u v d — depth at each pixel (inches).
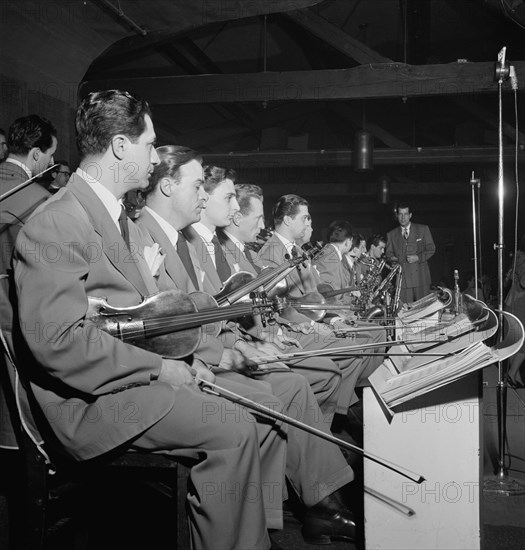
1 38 179.5
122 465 67.2
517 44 374.9
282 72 317.4
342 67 380.2
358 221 567.5
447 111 458.6
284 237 149.3
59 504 80.4
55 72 201.6
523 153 403.2
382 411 74.7
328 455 86.0
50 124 115.0
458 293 106.4
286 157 419.8
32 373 65.6
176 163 91.7
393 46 376.5
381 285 175.8
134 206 99.7
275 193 522.6
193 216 93.6
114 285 69.0
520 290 237.6
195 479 63.5
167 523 93.5
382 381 75.0
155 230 90.3
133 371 64.0
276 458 76.7
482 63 306.2
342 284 193.0
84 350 60.9
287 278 141.4
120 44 232.7
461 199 530.9
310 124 476.7
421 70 310.5
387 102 445.1
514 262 189.9
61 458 67.1
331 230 209.3
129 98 72.1
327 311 144.9
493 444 142.9
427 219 553.9
